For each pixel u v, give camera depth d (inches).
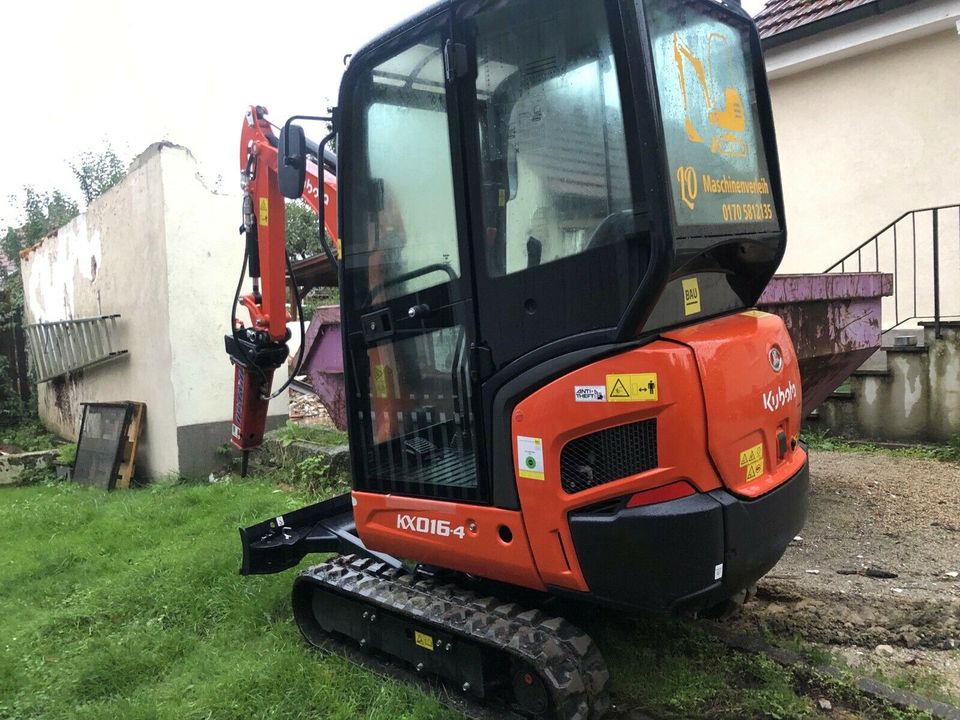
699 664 126.5
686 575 94.5
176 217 285.0
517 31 103.4
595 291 96.4
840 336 195.9
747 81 120.4
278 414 316.5
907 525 186.2
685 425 93.6
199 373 292.4
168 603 164.7
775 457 109.2
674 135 99.6
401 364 120.3
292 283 185.9
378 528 125.4
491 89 105.8
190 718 120.1
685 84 104.0
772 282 173.5
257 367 185.8
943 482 215.8
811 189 326.0
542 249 101.6
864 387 261.6
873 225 308.3
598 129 96.3
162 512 239.0
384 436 124.2
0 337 449.4
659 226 89.9
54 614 164.9
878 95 302.7
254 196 183.5
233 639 148.9
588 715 106.0
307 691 125.0
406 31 113.4
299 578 143.5
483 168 106.4
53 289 401.1
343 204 125.6
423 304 115.4
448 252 111.8
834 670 120.3
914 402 252.1
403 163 117.1
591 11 96.5
